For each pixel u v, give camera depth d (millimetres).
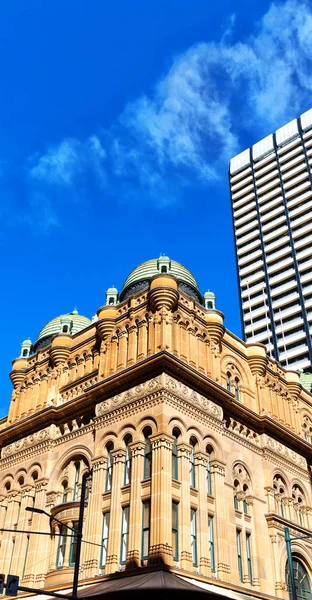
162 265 44281
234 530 37312
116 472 35750
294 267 121375
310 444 48812
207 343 42562
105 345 42594
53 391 45594
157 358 36250
